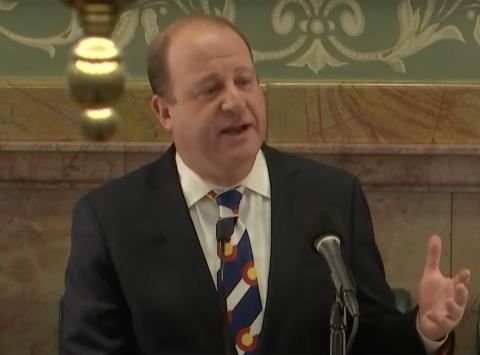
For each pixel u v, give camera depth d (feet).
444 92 20.01
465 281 11.44
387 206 20.21
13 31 20.08
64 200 20.16
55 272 20.40
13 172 19.88
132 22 19.92
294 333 12.42
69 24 20.10
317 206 13.19
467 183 20.08
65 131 19.90
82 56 6.18
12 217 20.18
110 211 13.15
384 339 12.27
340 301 9.97
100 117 6.34
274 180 13.33
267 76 20.20
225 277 12.56
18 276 20.38
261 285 12.70
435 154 19.86
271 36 20.08
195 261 12.65
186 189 13.09
